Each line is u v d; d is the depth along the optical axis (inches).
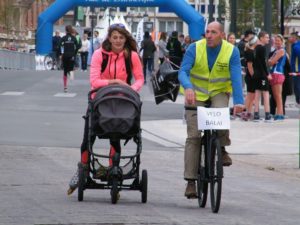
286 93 1984.5
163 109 2160.4
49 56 4426.7
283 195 1035.9
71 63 2593.5
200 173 896.9
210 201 927.7
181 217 830.5
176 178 1144.2
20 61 4746.6
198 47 892.6
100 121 880.9
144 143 1540.4
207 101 899.4
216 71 892.0
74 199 935.7
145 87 2891.2
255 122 1897.1
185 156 903.7
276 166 1322.6
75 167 1209.4
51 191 992.2
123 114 881.5
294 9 3088.1
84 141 912.9
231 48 889.5
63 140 1524.4
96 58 917.8
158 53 3157.0
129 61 920.3
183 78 885.8
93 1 3841.0
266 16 2187.5
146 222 792.9
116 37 914.1
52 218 805.2
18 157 1301.7
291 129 1779.0
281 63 1930.4
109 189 975.0
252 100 1920.5
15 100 2297.0
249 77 1899.6
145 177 916.0
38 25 3937.0
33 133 1615.4
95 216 820.0
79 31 5708.7
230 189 1067.3
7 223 776.3
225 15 4832.7
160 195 989.2
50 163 1246.9
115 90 885.8
